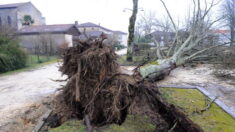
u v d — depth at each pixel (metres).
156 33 9.99
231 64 5.84
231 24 7.82
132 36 9.30
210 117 2.60
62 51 2.62
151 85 2.48
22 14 22.33
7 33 8.62
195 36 5.37
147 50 9.15
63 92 2.67
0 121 2.70
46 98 3.79
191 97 3.53
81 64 2.38
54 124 2.52
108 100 2.26
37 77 6.29
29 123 2.64
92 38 2.58
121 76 2.39
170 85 4.57
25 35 16.23
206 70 7.04
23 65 8.64
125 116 2.43
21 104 3.47
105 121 2.33
